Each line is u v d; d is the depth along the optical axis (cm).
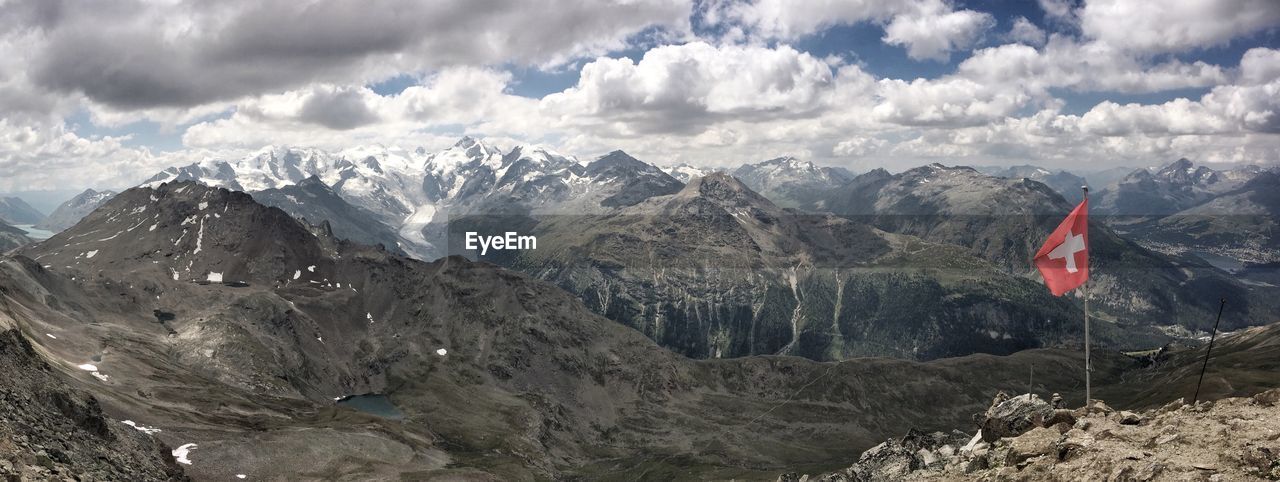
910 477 5422
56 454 6981
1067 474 3772
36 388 9638
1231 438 3578
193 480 15900
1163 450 3675
